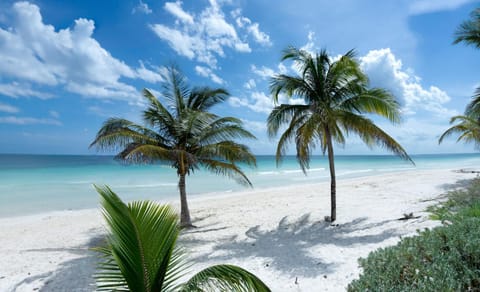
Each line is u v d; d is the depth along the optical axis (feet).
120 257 6.84
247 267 16.44
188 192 60.08
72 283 15.20
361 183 59.47
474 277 7.25
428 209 26.32
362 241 19.74
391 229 21.63
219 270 7.35
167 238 7.27
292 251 18.97
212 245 22.06
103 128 27.40
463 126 53.62
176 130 29.01
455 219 16.61
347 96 26.21
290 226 27.20
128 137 26.48
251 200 45.24
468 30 34.99
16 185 64.69
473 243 8.41
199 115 27.76
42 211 40.52
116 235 6.79
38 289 14.64
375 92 24.54
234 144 29.43
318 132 28.02
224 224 30.25
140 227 6.81
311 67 26.02
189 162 28.78
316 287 12.92
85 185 65.41
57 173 89.81
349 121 25.64
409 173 79.20
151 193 57.62
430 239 9.69
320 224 26.81
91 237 26.66
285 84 26.78
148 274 6.91
